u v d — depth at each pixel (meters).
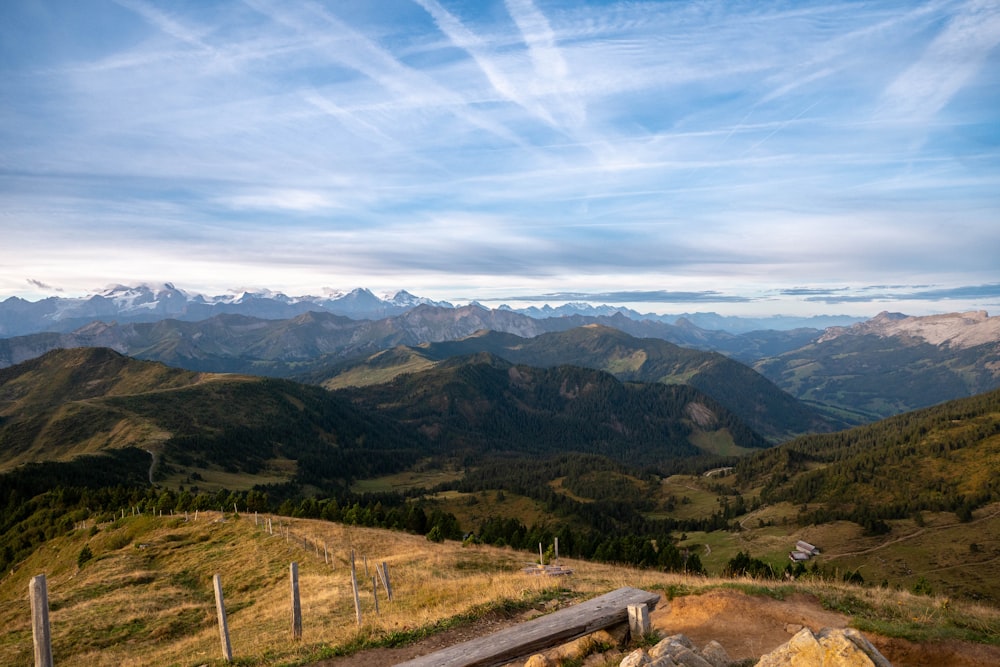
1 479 162.25
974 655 14.62
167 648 34.59
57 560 88.62
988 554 179.88
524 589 25.59
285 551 58.47
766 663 11.46
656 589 22.81
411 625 21.81
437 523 97.69
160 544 72.69
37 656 12.29
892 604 20.48
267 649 23.33
